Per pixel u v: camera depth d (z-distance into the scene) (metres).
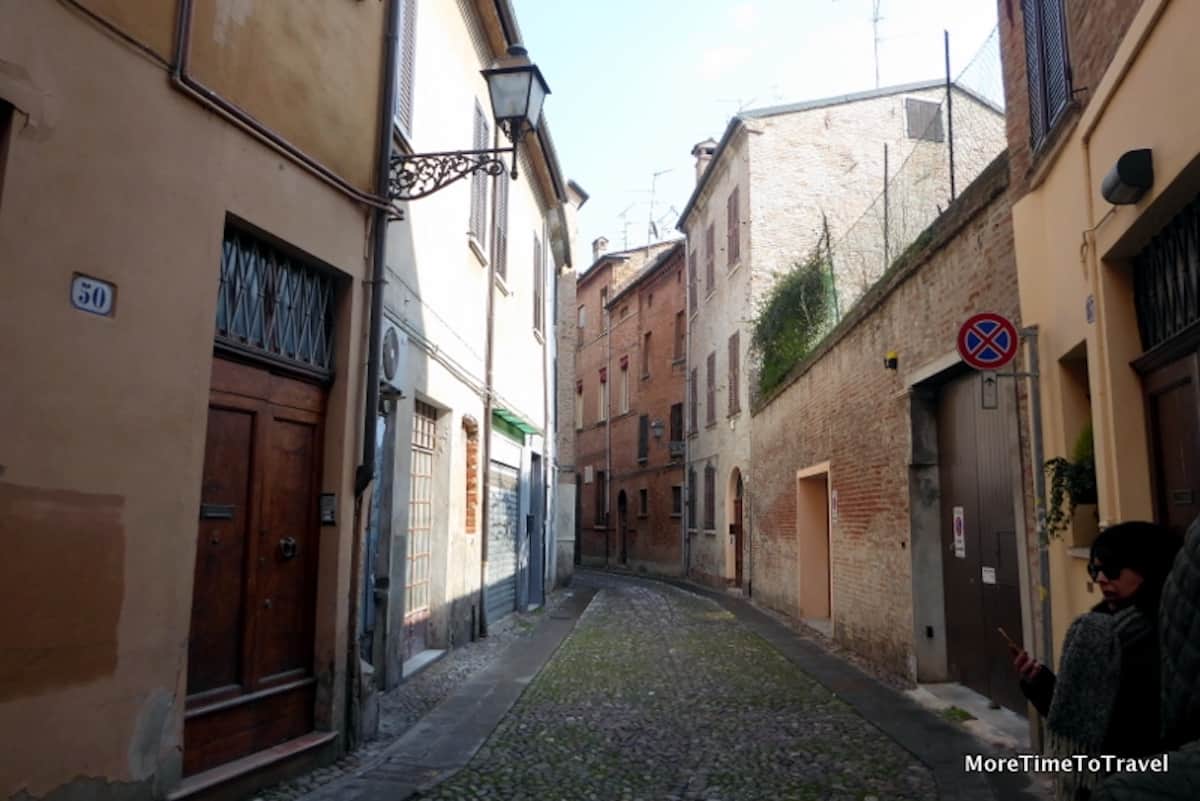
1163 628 1.99
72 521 4.28
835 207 21.84
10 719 3.96
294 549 6.20
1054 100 6.21
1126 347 5.38
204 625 5.36
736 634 14.02
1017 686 7.53
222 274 5.53
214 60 5.26
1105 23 5.28
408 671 9.41
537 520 19.33
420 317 9.52
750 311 21.30
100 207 4.48
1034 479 6.61
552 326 22.31
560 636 13.54
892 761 6.54
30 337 4.11
